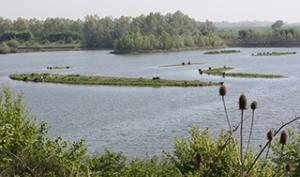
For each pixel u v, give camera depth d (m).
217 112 71.44
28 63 197.25
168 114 71.44
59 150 20.06
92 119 68.69
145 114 72.06
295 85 101.81
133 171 20.41
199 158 11.22
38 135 22.12
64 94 98.81
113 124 64.38
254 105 11.06
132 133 57.66
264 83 107.38
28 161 18.52
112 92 101.38
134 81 116.56
